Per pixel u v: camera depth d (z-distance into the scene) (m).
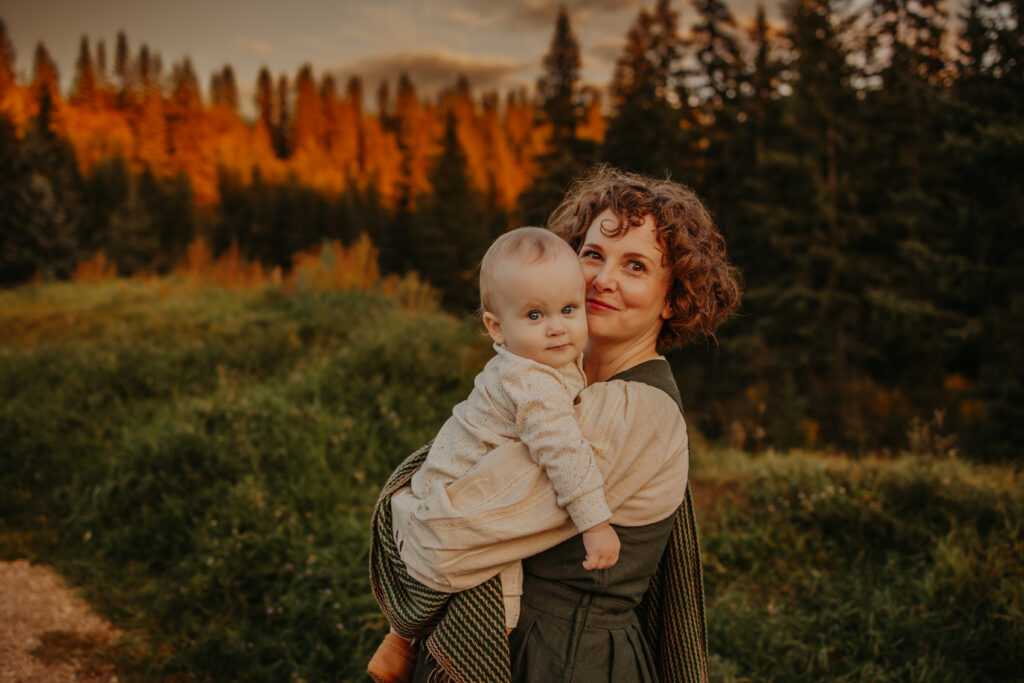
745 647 3.40
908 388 16.36
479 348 7.37
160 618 3.71
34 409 5.88
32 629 3.58
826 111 17.02
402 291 11.94
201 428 5.14
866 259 16.89
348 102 133.25
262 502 4.35
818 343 16.97
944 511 4.19
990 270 11.01
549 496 1.06
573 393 1.16
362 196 55.91
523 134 124.94
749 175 19.58
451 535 1.05
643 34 21.36
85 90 102.44
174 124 86.69
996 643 3.19
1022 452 9.55
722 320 1.39
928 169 16.34
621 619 1.15
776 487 4.82
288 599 3.60
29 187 29.38
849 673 3.13
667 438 1.13
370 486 4.75
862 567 4.02
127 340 8.68
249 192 63.47
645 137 19.81
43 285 16.45
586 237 1.28
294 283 12.23
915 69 17.48
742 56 21.30
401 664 1.28
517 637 1.12
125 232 36.66
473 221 33.44
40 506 4.96
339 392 5.72
